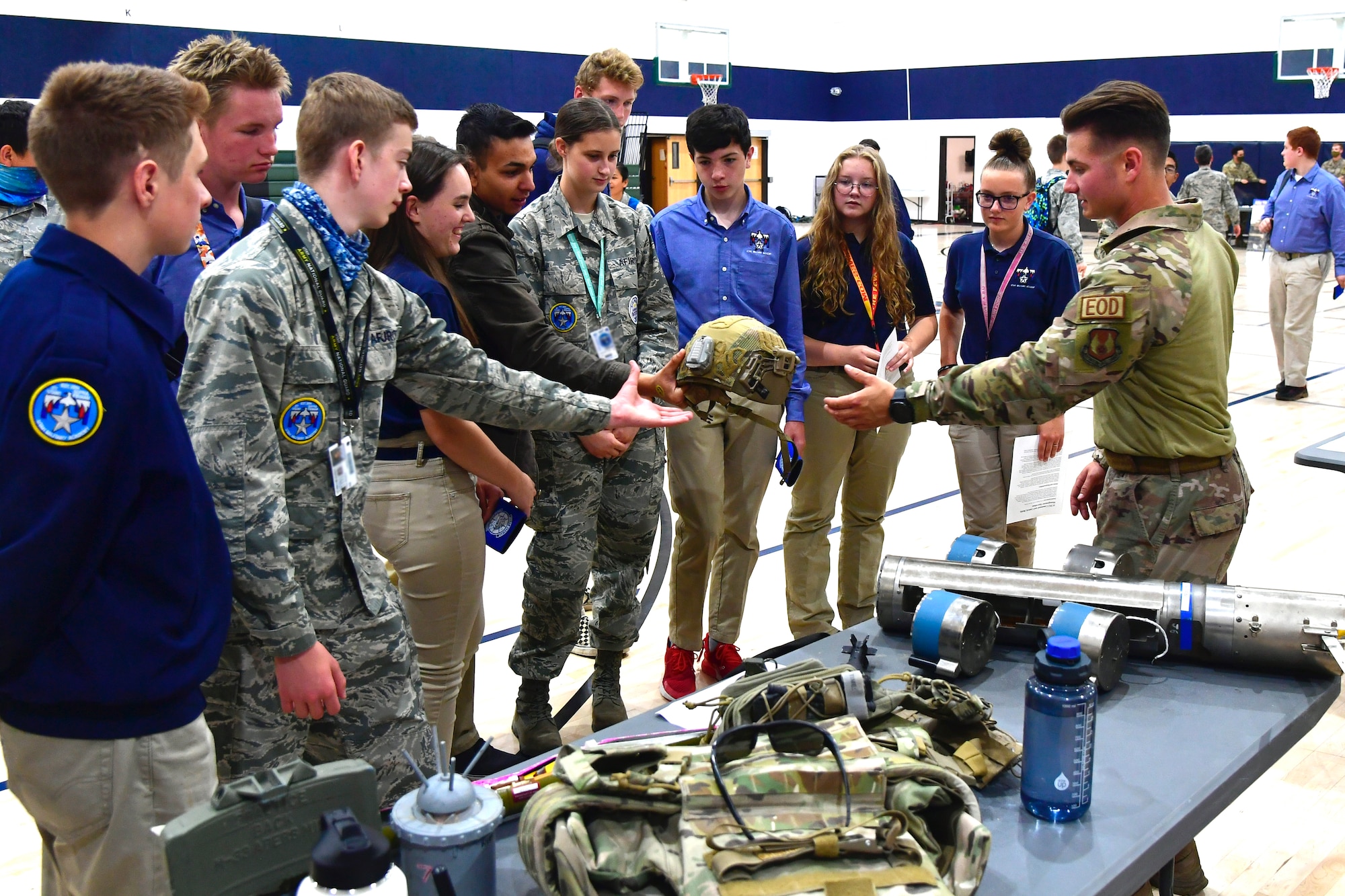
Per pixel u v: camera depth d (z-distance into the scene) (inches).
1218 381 83.5
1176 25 642.8
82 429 51.5
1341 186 267.6
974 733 62.7
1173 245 78.8
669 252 126.4
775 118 727.7
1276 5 609.6
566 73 579.2
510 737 121.6
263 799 45.6
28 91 404.8
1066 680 56.6
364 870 40.4
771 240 124.8
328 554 69.9
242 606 64.0
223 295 62.6
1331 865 97.2
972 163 732.0
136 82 54.4
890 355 125.5
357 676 72.5
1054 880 52.9
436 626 94.1
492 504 103.6
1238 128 635.5
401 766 75.4
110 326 53.2
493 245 99.2
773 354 85.5
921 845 51.0
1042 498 124.5
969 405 80.4
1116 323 76.5
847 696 59.9
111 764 56.0
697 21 650.8
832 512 134.5
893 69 748.0
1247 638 71.6
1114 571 81.0
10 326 52.3
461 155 101.0
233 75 88.9
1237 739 65.3
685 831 49.7
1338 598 71.3
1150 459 85.7
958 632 71.4
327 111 66.9
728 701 62.7
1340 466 115.2
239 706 69.9
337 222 68.5
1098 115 81.0
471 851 46.7
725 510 129.5
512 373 80.1
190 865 44.1
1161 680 72.7
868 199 126.4
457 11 526.0
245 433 62.4
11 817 107.2
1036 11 685.3
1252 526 189.2
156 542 55.6
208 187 92.6
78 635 54.3
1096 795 60.0
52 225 55.1
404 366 77.4
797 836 49.1
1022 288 129.2
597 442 102.4
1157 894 83.7
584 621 144.3
